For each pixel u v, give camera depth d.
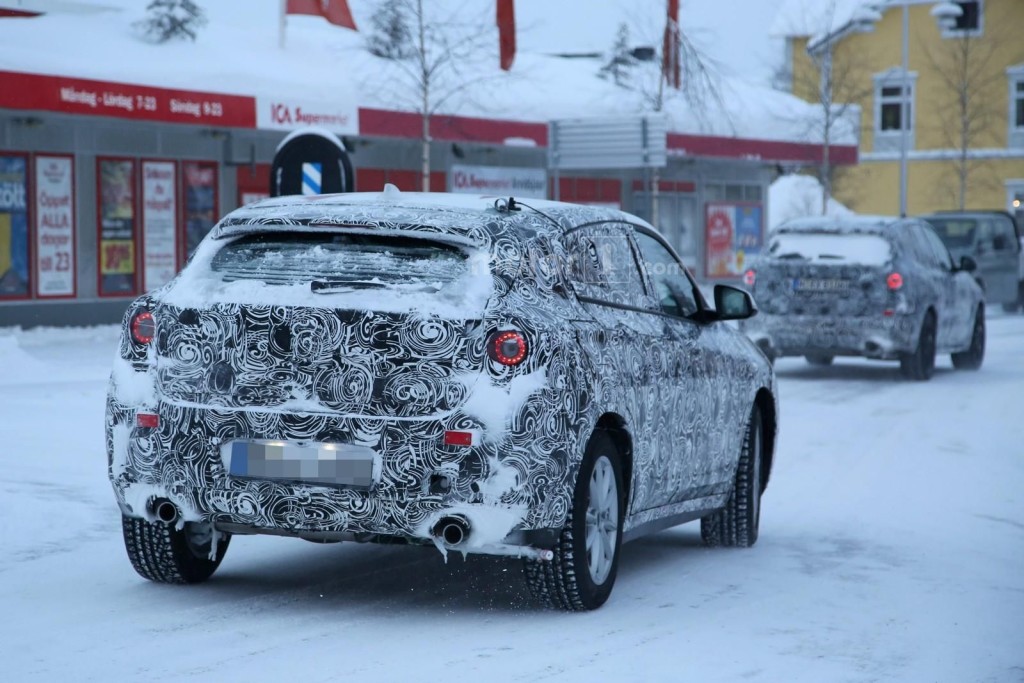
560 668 6.44
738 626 7.40
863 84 70.25
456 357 6.79
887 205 70.69
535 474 6.83
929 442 15.40
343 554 9.12
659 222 46.66
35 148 27.16
